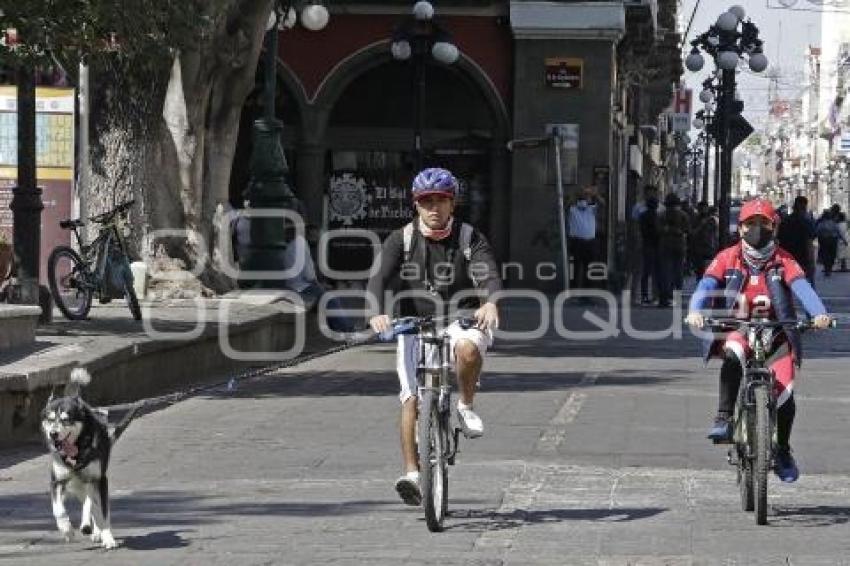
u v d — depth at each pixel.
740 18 63.53
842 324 48.72
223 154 40.62
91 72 36.97
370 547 15.10
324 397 27.72
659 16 93.94
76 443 14.49
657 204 56.59
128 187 37.28
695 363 34.50
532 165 64.88
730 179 63.31
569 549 14.97
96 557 14.73
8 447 21.36
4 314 24.28
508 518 16.59
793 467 17.12
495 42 65.38
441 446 16.00
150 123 37.38
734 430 16.91
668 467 20.17
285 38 65.06
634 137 89.88
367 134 66.06
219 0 37.38
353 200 66.06
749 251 16.97
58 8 26.78
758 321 16.67
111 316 32.53
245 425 24.05
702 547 15.09
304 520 16.52
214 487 18.62
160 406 26.22
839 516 16.86
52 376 22.20
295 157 65.50
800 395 28.75
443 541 15.37
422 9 52.00
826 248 91.56
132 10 27.52
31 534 15.84
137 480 19.16
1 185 34.38
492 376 31.23
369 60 65.19
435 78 66.00
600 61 64.75
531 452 21.33
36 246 30.09
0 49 27.33
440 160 66.00
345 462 20.50
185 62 37.97
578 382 30.20
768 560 14.48
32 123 29.89
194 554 14.84
